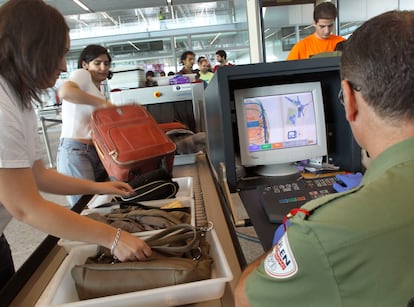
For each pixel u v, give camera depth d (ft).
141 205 3.20
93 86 6.23
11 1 2.26
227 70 3.28
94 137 4.37
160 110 6.10
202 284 1.93
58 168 6.16
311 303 1.27
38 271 2.53
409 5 11.92
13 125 2.17
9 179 2.10
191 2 25.00
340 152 4.04
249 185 3.76
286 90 3.81
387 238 1.14
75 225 2.16
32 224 2.16
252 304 1.46
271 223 2.74
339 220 1.20
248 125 3.83
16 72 2.28
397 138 1.38
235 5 24.88
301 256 1.24
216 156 4.21
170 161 4.37
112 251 2.19
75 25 26.96
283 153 3.90
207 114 5.06
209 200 3.60
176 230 2.44
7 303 2.16
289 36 16.93
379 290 1.16
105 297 1.88
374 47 1.36
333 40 8.53
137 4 24.84
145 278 2.00
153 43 27.68
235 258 2.46
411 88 1.29
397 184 1.26
